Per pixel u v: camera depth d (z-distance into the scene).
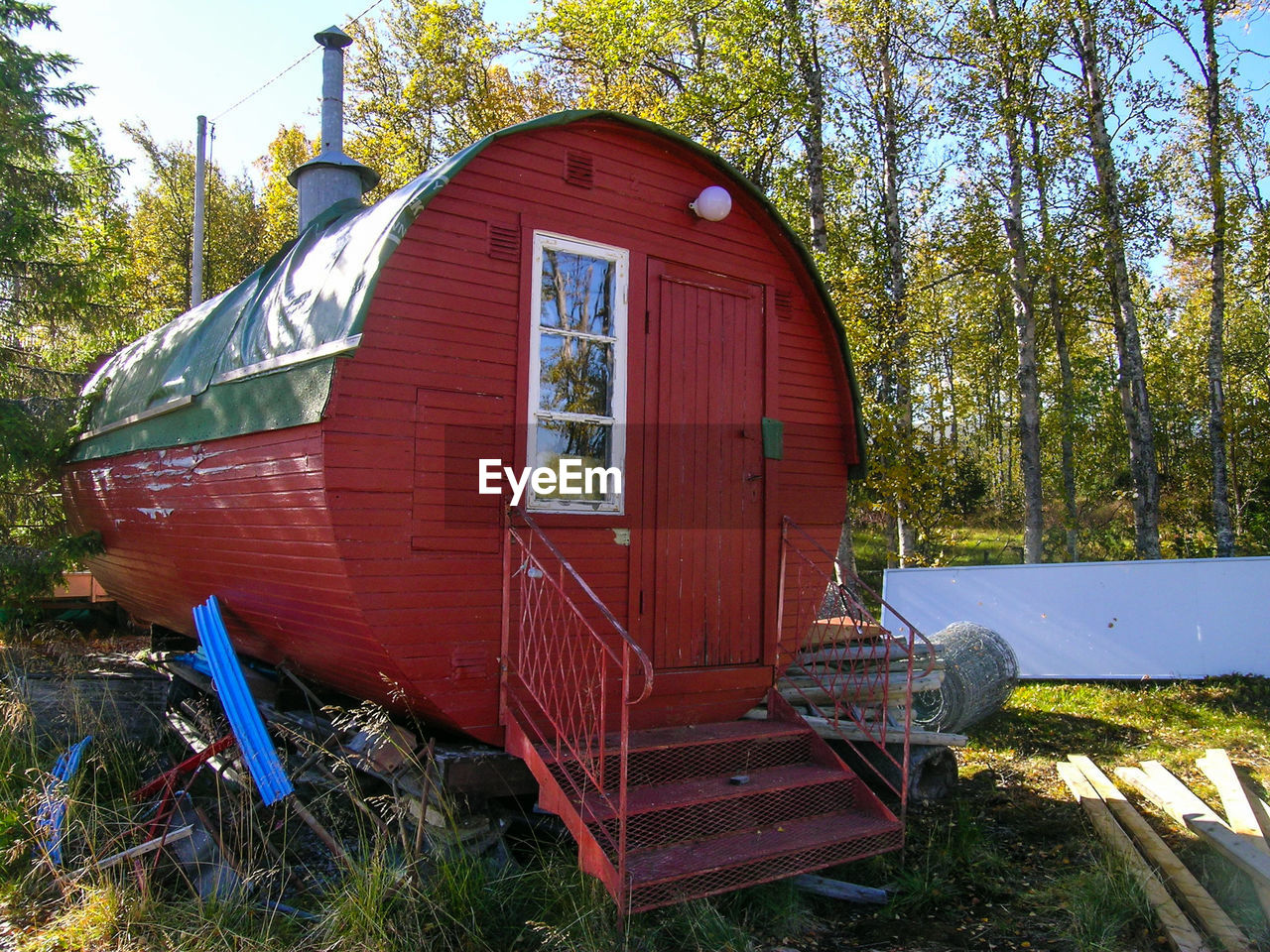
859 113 17.80
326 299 4.61
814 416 6.26
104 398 8.23
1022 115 17.12
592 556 5.09
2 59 9.11
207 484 5.38
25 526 9.41
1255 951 4.11
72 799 4.91
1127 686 11.21
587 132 5.25
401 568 4.41
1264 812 6.12
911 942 4.42
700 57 18.17
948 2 17.09
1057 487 29.20
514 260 4.91
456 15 22.50
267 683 6.07
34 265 9.59
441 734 5.02
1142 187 17.47
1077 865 5.46
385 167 23.14
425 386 4.53
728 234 5.87
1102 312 20.78
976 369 26.81
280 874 4.68
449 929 4.04
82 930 4.12
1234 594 11.06
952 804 6.76
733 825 4.67
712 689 5.53
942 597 12.24
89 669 7.59
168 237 25.80
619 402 5.28
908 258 18.42
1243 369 25.06
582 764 4.32
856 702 6.38
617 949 3.85
